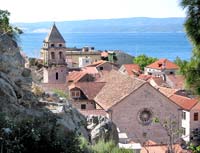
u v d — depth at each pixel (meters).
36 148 19.05
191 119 70.81
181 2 17.72
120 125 64.56
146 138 65.06
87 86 74.81
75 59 169.25
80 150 20.83
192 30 17.42
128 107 64.62
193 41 17.47
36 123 20.14
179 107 66.19
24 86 29.41
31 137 19.08
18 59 30.48
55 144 19.56
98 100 70.56
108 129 31.58
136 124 65.00
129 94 64.62
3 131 18.56
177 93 78.31
